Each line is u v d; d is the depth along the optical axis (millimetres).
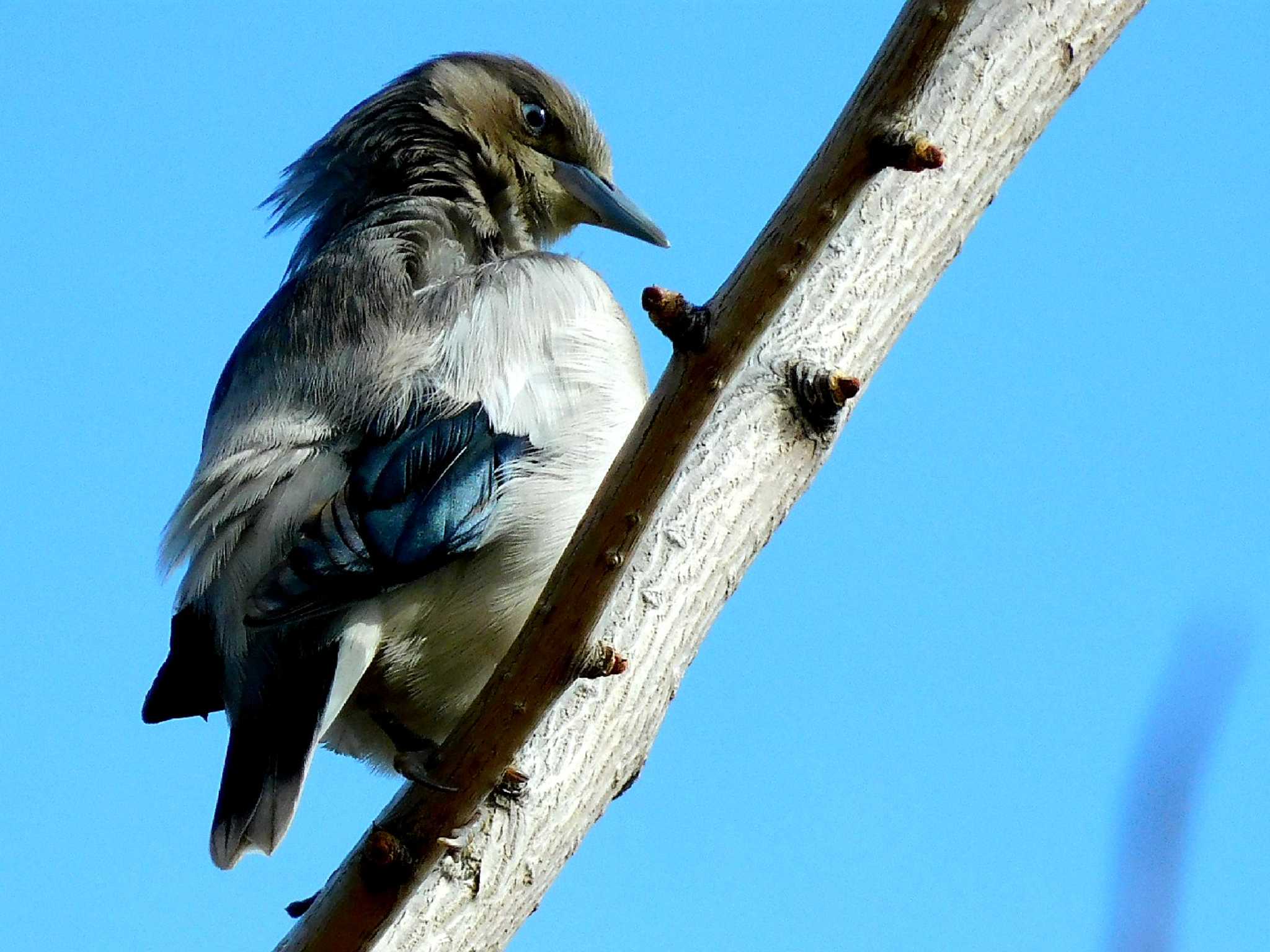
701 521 8625
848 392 8906
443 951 7754
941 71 9953
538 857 8008
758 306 6648
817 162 6660
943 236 9727
